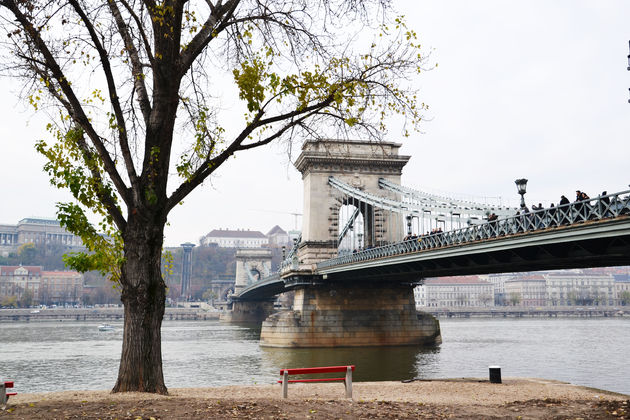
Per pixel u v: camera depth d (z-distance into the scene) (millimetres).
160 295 15766
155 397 13805
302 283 60375
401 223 68250
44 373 40250
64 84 14812
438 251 36906
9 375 39156
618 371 39375
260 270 170875
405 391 19609
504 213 35469
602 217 23062
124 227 15750
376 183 69188
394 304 62000
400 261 42625
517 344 63375
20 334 91938
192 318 189875
